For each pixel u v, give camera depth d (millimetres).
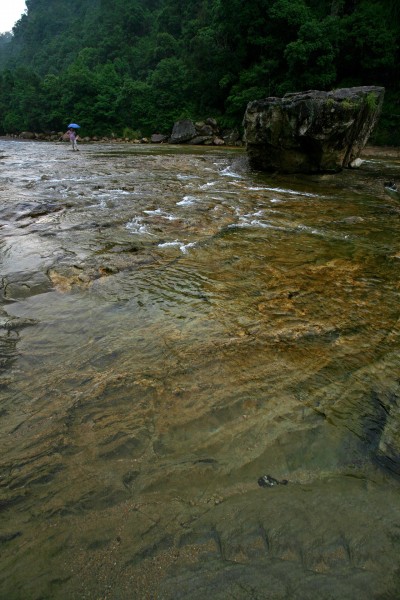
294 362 2945
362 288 4270
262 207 7871
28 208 7020
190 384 2684
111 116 37031
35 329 3320
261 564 1620
